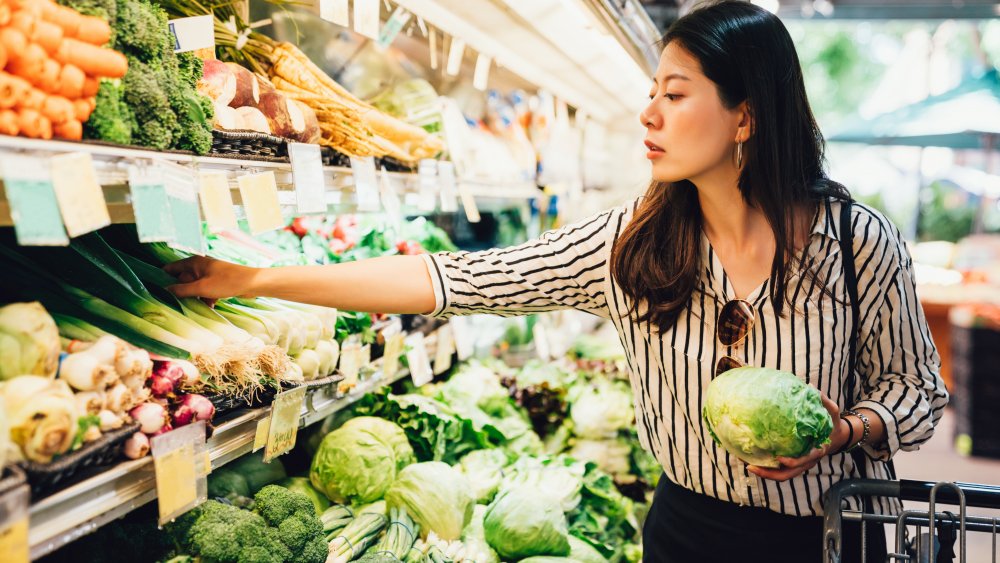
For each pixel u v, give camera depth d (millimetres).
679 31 1434
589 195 4820
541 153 4098
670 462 1685
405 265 1612
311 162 1695
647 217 1562
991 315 6516
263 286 1508
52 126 972
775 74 1408
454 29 2633
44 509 943
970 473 6082
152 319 1379
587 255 1646
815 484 1543
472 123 3477
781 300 1481
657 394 1643
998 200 13031
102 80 1061
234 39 1986
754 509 1592
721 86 1395
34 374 980
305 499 1626
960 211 14703
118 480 1069
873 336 1542
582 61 3295
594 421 3105
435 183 2637
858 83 18172
